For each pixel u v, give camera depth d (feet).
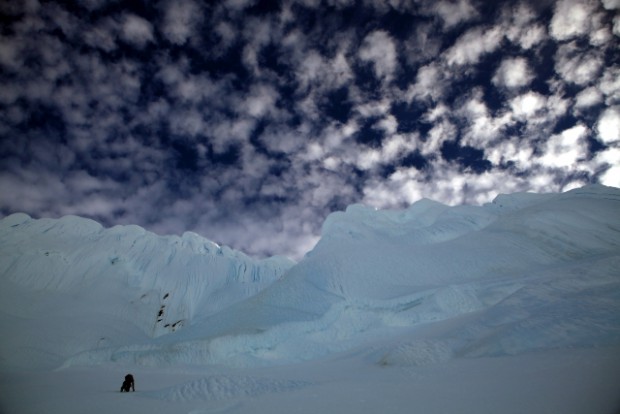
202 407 49.78
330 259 213.25
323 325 156.46
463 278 178.70
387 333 138.31
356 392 50.57
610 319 65.36
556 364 49.85
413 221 319.88
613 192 255.50
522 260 189.88
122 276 363.76
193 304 358.02
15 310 271.28
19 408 55.62
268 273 444.96
